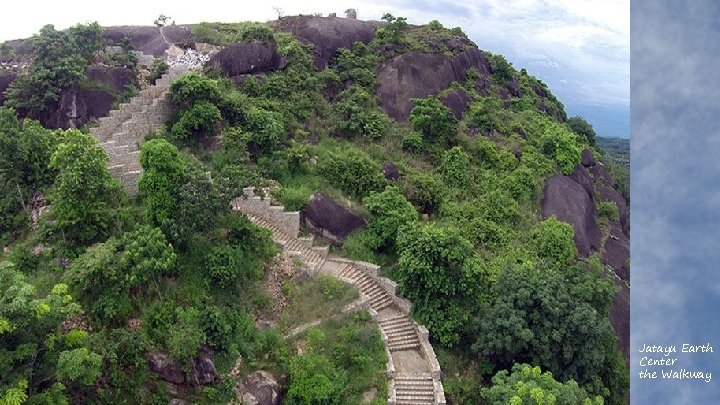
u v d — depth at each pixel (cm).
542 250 3084
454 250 2569
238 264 2339
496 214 3244
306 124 3550
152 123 3098
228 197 2322
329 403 2103
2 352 1502
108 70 3192
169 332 1952
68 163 2203
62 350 1642
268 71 3809
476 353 2522
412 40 4584
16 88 2911
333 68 4106
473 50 4794
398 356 2492
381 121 3669
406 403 2275
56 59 2997
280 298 2436
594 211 3781
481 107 4141
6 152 2381
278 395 2091
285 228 2903
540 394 1914
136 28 3900
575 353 2381
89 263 1956
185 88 3072
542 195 3588
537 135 4194
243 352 2128
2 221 2344
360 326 2450
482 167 3644
